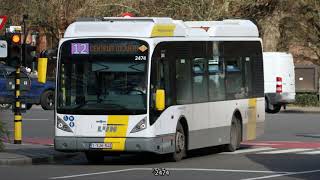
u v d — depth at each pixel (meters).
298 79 100.44
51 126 68.25
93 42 38.81
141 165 39.03
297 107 96.62
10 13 107.50
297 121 75.06
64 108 38.72
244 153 45.75
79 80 38.78
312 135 59.97
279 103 87.25
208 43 44.25
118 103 38.09
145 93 38.00
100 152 39.12
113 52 38.56
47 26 110.06
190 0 96.62
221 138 45.28
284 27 103.69
